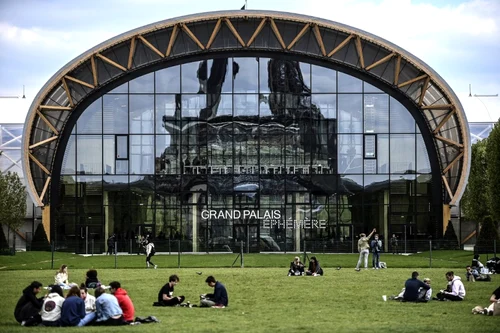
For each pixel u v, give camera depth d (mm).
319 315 37938
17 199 100688
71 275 60656
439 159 95688
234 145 95375
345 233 94875
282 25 95250
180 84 95750
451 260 76438
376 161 95688
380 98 96125
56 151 95312
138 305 41719
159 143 95312
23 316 34781
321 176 95250
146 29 93500
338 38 95062
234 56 96125
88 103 95625
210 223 94438
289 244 94625
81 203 95062
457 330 33062
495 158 86438
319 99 96000
